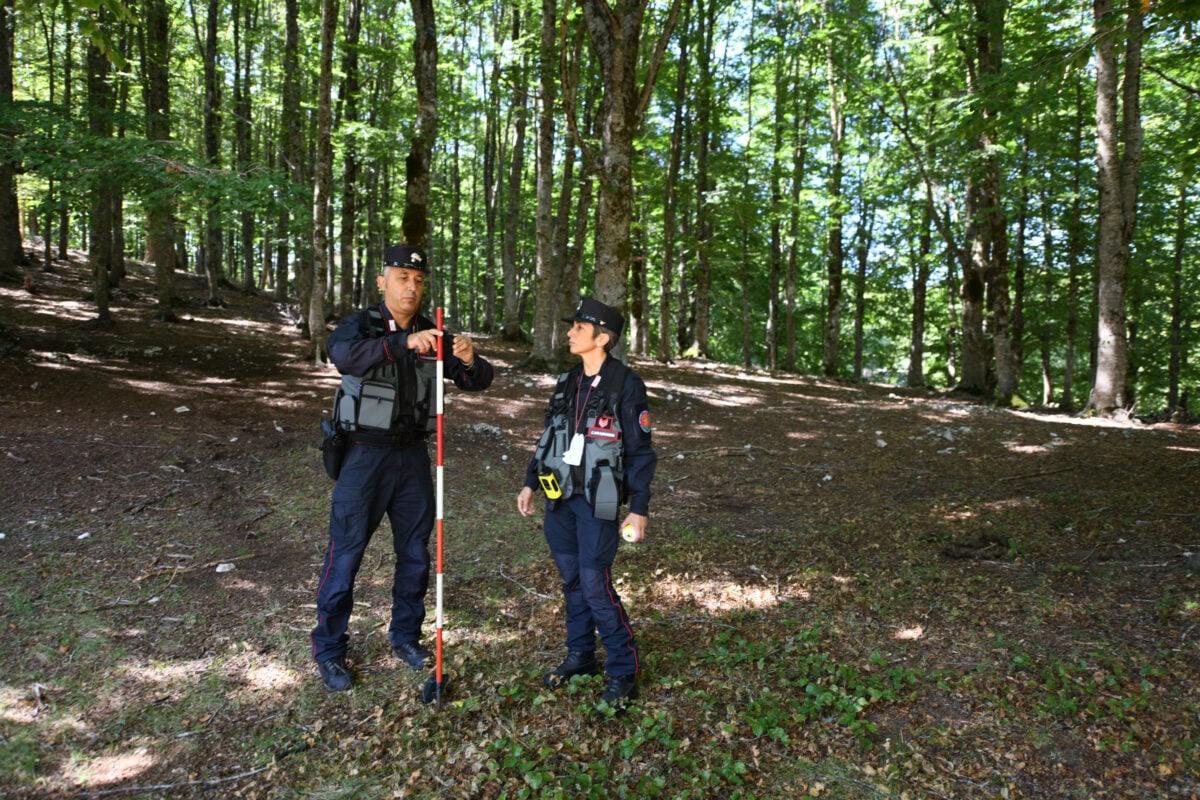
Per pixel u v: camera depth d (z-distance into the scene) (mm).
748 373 18547
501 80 12930
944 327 29156
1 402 7504
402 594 3562
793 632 3869
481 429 8711
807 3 18594
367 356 3193
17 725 2877
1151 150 16031
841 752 2863
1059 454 8109
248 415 8359
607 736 2961
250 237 23312
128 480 5812
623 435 3217
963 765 2758
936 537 5305
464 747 2871
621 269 8852
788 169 21344
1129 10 5703
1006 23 13656
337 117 16141
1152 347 21531
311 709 3135
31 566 4211
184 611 3902
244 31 18250
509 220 19375
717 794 2641
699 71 19094
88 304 15227
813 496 6777
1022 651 3500
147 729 2939
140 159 7383
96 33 4605
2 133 7605
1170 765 2633
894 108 19016
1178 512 5379
